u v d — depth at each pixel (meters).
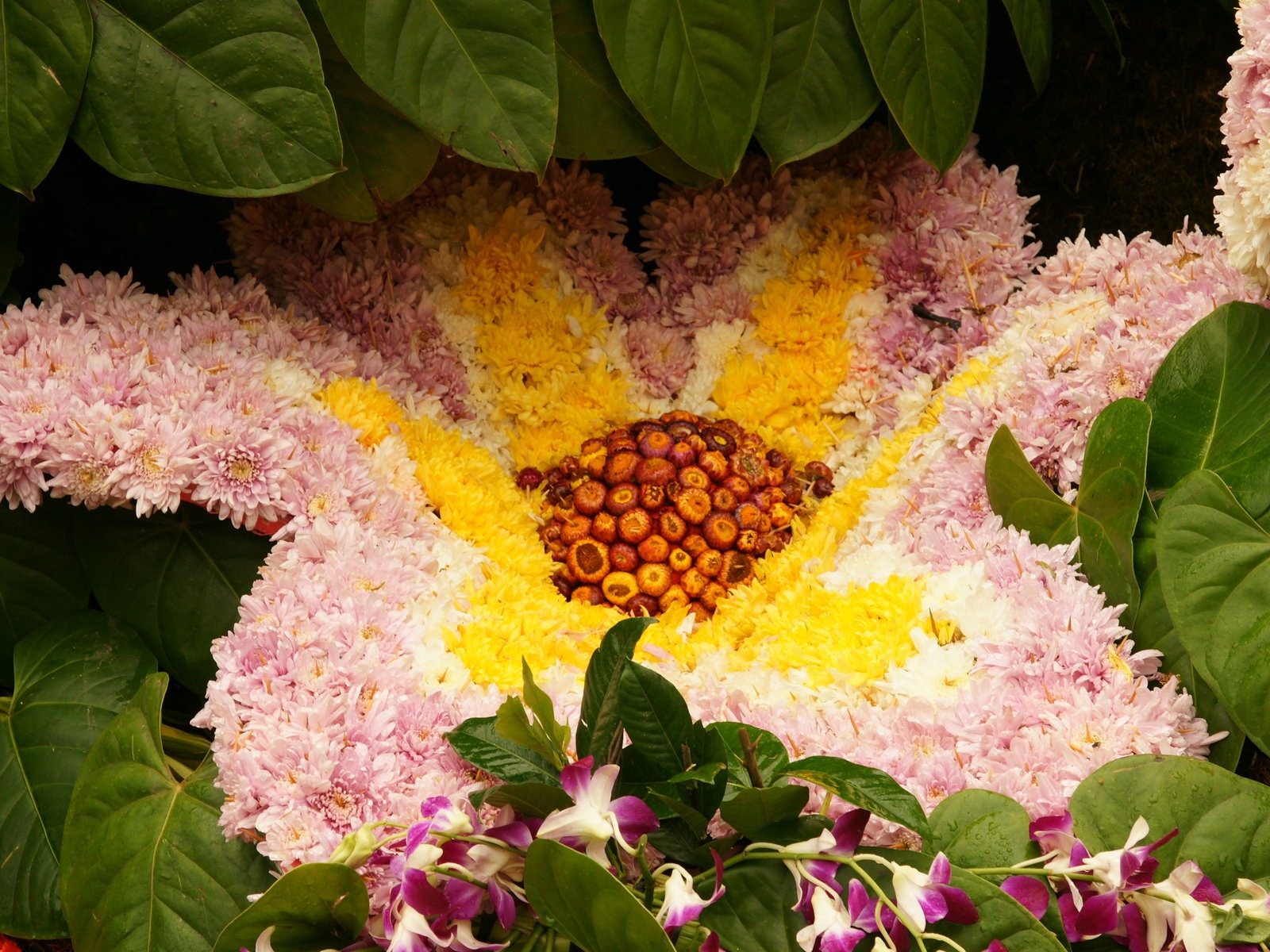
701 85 2.16
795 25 2.20
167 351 2.13
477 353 2.42
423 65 2.07
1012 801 1.97
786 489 2.46
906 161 2.42
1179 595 2.03
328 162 2.06
